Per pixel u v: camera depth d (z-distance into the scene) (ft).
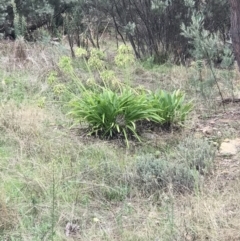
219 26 30.86
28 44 30.42
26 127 19.33
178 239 13.01
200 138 19.71
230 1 19.51
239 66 20.11
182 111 21.20
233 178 16.57
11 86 24.43
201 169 17.06
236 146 19.29
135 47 32.09
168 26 31.24
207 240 13.12
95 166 16.88
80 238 13.32
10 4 33.06
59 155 17.93
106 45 34.94
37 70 26.63
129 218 14.23
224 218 13.78
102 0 32.19
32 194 15.24
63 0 35.65
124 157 17.98
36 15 35.17
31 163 17.17
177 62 31.42
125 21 32.30
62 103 23.03
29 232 13.41
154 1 29.58
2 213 13.71
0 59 27.84
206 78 26.45
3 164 17.08
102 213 14.62
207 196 15.01
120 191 15.51
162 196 15.15
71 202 14.96
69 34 32.07
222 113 23.07
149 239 13.07
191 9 30.48
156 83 26.96
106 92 20.35
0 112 20.44
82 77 25.64
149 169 16.19
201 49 24.38
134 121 19.95
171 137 20.02
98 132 20.04
